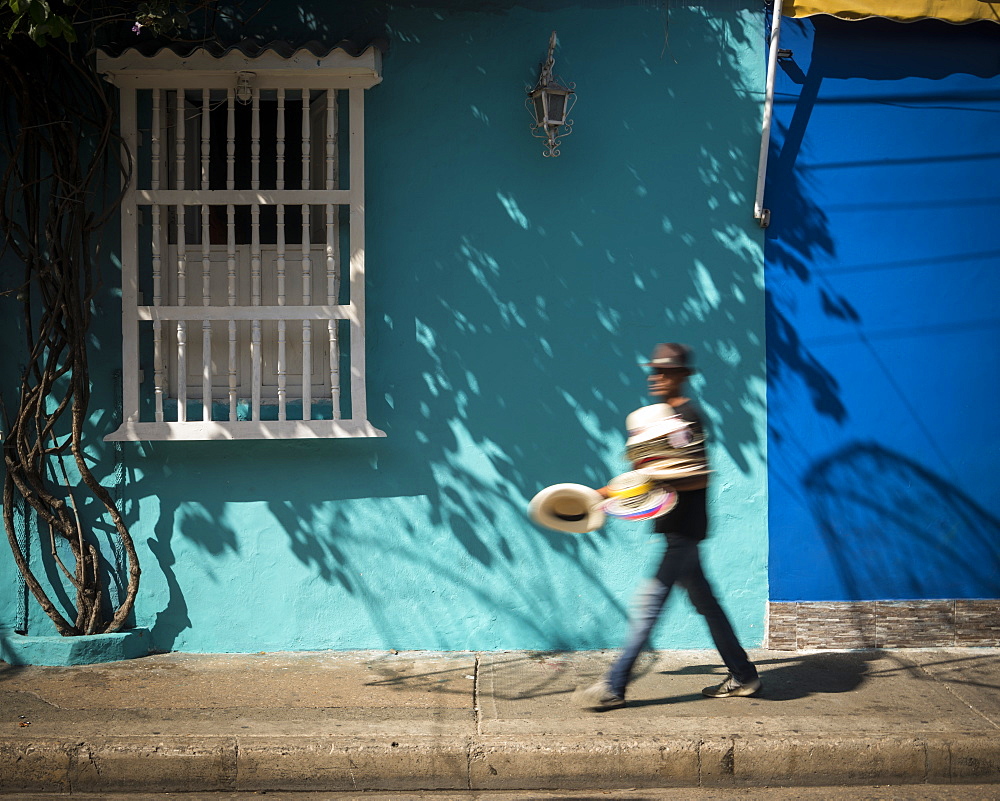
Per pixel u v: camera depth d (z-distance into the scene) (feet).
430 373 20.34
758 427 20.61
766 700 17.08
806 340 20.66
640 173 20.47
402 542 20.35
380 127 20.21
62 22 16.21
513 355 20.42
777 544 20.61
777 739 15.19
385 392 20.29
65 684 17.89
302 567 20.24
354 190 19.45
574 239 20.42
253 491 20.18
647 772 14.97
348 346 20.18
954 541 20.83
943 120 20.75
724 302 20.57
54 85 19.51
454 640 20.38
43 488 19.77
